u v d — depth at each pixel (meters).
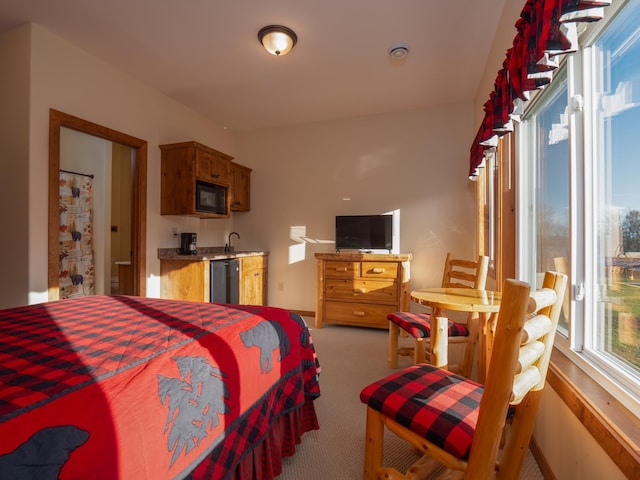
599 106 1.35
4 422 0.67
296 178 4.75
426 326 2.35
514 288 0.85
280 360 1.48
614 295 1.25
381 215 4.23
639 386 1.05
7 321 1.39
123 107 3.29
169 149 3.71
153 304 1.76
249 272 4.34
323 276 4.08
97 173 4.40
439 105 4.13
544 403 1.53
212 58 3.06
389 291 3.84
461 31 2.66
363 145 4.45
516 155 2.28
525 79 1.39
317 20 2.53
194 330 1.30
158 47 2.89
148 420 0.83
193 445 0.94
